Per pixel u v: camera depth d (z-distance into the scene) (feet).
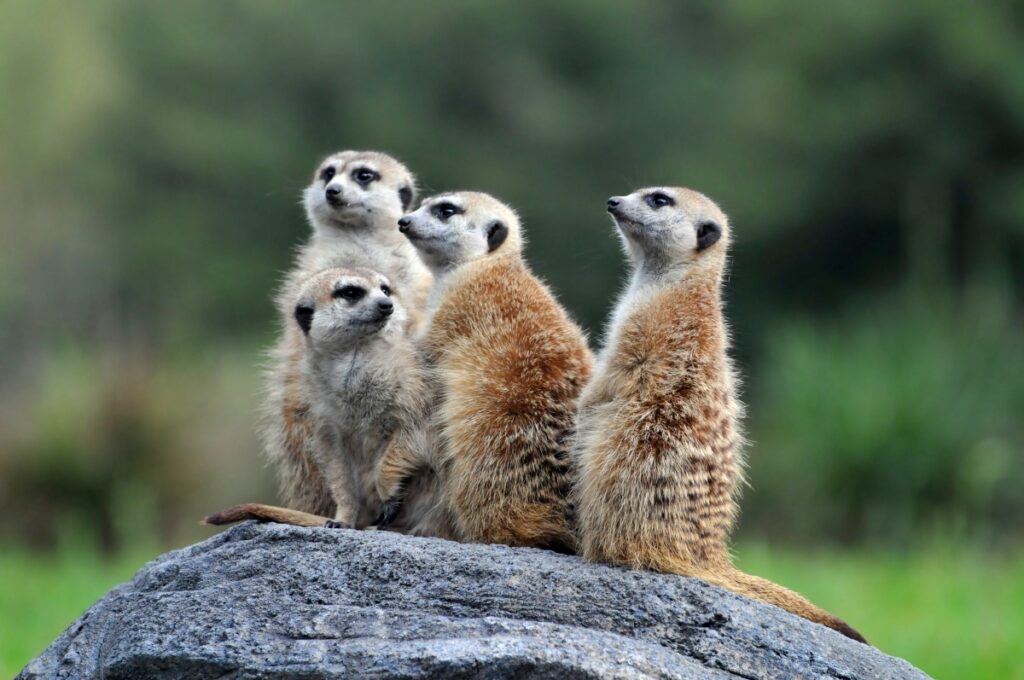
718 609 19.67
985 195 81.61
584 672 18.22
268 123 100.42
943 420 54.13
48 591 39.75
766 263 87.86
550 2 99.71
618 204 23.79
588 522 21.70
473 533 22.71
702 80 99.30
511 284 23.84
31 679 20.54
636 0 103.09
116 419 52.01
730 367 23.17
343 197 27.63
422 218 24.99
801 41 88.33
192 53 104.53
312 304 23.09
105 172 103.04
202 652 19.25
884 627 35.88
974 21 82.79
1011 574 43.98
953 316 61.41
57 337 87.25
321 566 20.10
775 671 19.24
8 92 108.37
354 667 18.83
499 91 100.32
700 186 88.38
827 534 54.90
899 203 84.99
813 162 86.07
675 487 21.52
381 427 23.17
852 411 54.75
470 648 18.56
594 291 90.27
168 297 96.53
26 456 51.01
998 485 54.49
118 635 20.01
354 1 103.71
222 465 52.70
